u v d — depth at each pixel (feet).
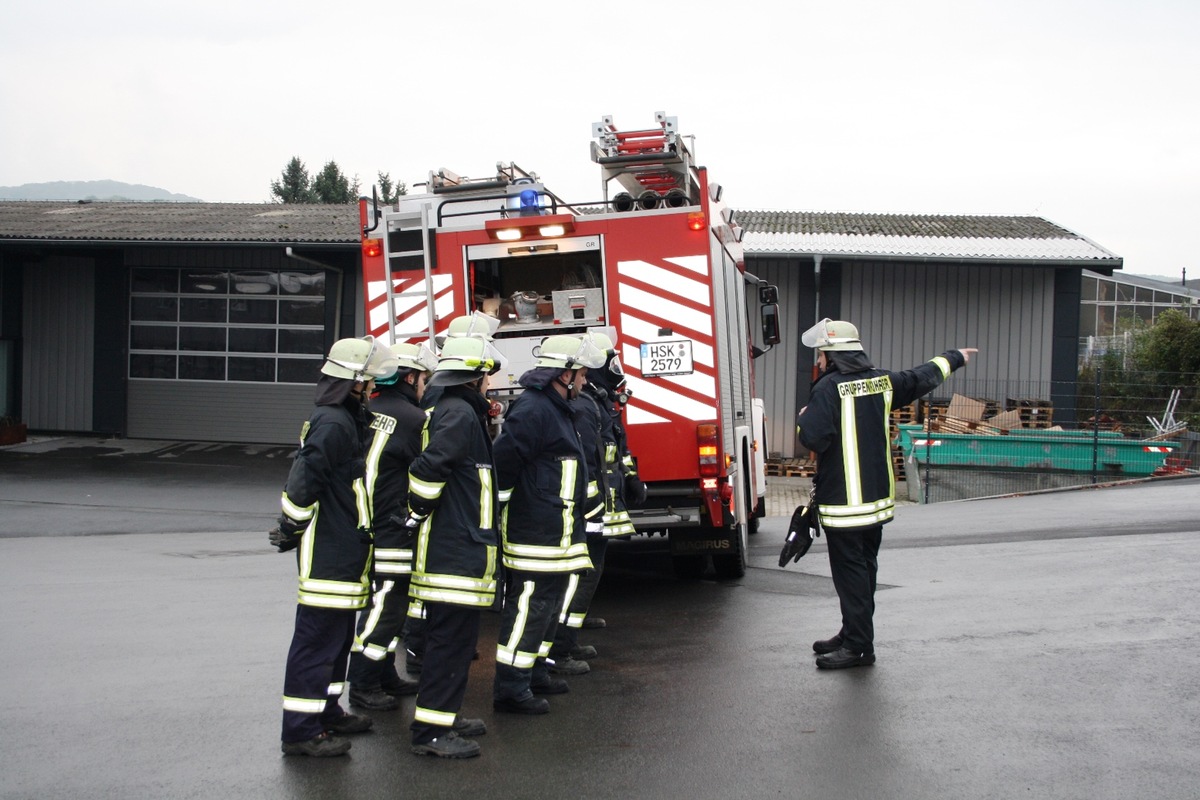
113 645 22.95
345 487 16.24
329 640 16.21
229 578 32.12
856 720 17.06
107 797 14.34
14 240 73.56
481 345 16.61
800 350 79.15
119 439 80.79
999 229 85.51
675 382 27.40
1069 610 24.18
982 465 60.39
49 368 81.92
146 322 81.76
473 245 27.99
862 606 20.10
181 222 81.25
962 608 24.79
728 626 24.49
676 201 28.71
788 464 75.77
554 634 19.43
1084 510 43.70
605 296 27.66
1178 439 60.03
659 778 14.88
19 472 64.28
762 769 15.10
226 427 80.94
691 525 27.73
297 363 80.48
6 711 18.16
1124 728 16.33
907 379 20.92
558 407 18.38
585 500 18.69
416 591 16.29
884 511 20.34
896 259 74.59
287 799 14.32
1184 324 78.38
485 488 16.55
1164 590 25.98
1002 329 77.71
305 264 79.77
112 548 39.47
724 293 29.60
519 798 14.28
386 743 16.78
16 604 27.63
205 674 20.57
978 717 16.99
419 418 18.49
